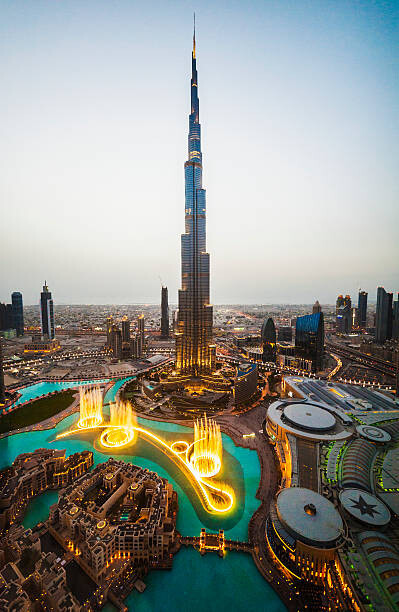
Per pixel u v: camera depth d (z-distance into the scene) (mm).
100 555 124750
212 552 143750
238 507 173125
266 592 126000
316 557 124625
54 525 148750
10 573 117125
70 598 110562
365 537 129250
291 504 144875
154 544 138125
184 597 124125
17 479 174250
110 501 162750
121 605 117812
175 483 194375
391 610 98625
